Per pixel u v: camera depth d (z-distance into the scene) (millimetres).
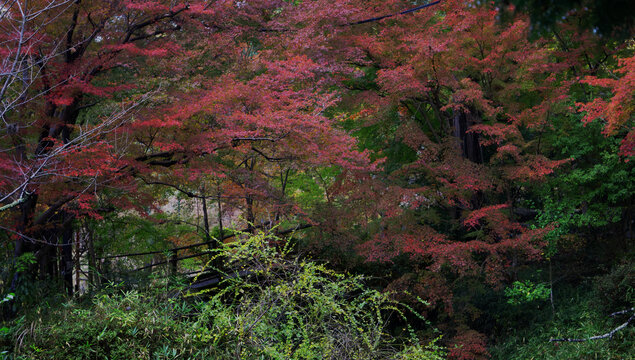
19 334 4816
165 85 9578
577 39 11680
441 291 12344
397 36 14062
